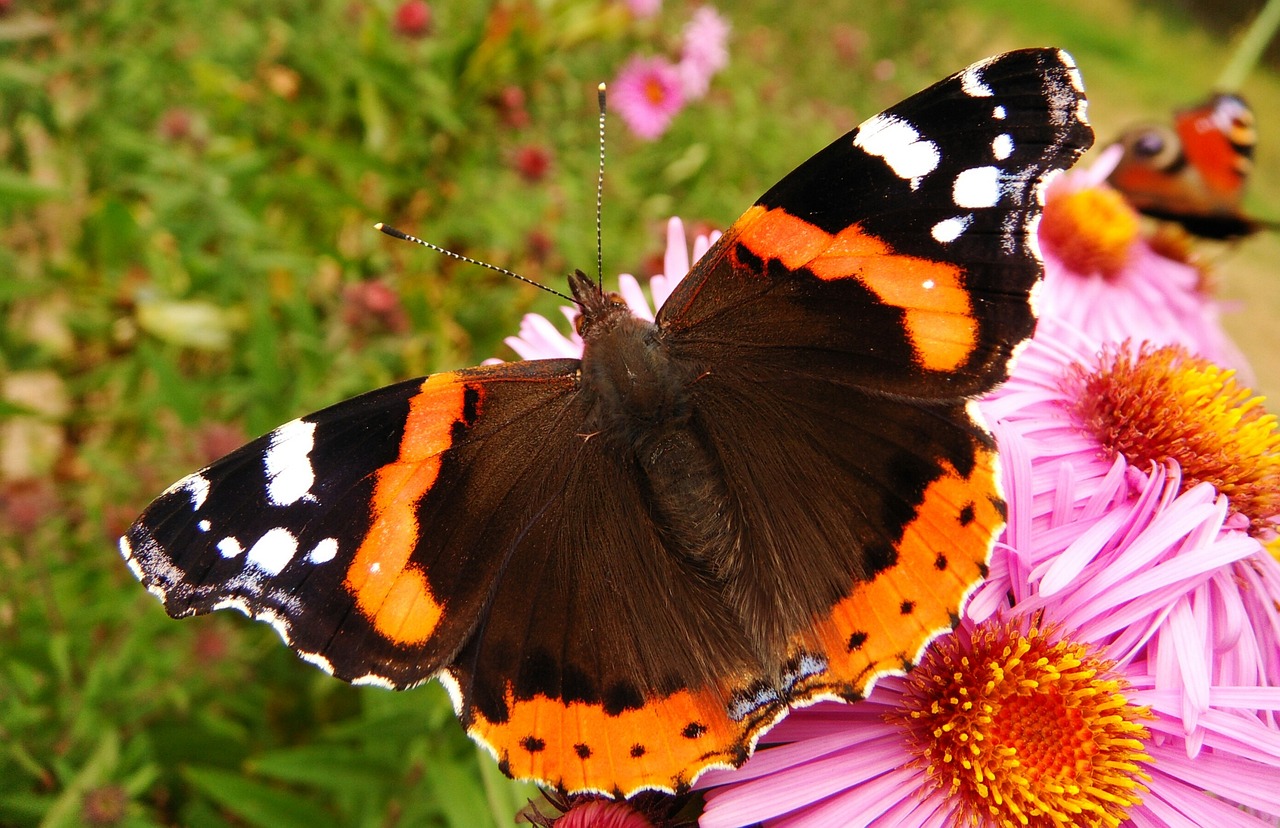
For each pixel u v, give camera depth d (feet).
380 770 0.53
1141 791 0.41
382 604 0.42
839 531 0.41
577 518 0.43
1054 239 0.59
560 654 0.42
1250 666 0.43
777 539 0.42
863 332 0.42
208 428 0.59
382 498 0.42
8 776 0.51
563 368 0.44
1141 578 0.43
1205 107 0.61
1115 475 0.44
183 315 0.68
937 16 1.55
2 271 0.65
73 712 0.53
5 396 0.69
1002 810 0.41
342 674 0.41
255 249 0.69
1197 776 0.42
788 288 0.43
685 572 0.42
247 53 0.78
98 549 0.58
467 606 0.42
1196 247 0.66
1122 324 0.59
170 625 0.56
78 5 0.70
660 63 0.87
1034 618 0.43
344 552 0.42
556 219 0.75
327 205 0.74
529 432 0.44
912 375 0.42
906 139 0.41
